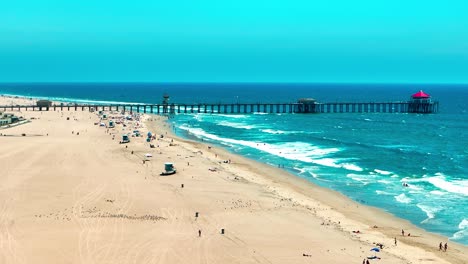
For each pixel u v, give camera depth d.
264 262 46.25
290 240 52.38
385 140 134.50
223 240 51.69
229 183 78.12
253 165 95.06
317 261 46.81
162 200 66.25
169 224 56.41
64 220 56.75
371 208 66.94
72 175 79.56
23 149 102.94
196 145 118.06
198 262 45.81
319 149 115.88
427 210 66.06
